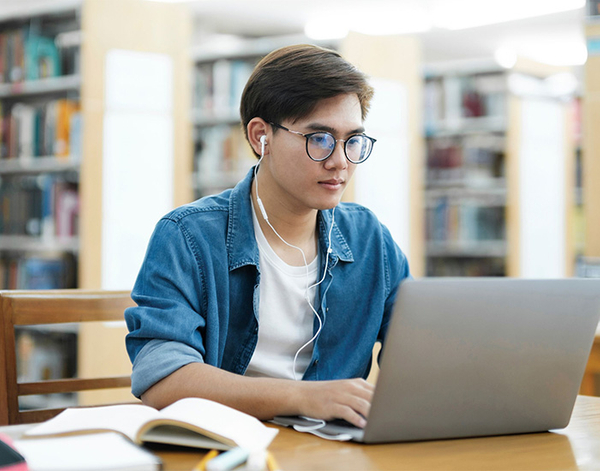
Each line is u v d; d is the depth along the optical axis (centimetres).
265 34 629
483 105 491
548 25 586
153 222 390
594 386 221
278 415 98
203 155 468
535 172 491
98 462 70
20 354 377
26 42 398
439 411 90
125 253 383
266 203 131
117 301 144
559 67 503
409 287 84
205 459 75
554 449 90
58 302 138
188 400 91
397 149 457
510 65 481
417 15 573
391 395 87
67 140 390
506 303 91
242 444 79
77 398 381
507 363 93
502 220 491
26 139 396
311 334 133
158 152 392
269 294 131
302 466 79
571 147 514
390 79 455
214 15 579
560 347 96
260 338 130
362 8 562
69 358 383
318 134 119
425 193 514
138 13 388
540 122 495
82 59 377
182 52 398
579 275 274
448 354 88
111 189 380
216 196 138
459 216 497
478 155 491
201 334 123
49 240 388
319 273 135
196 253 125
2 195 397
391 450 87
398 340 85
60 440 79
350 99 121
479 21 580
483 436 96
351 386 95
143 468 70
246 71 460
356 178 436
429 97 502
